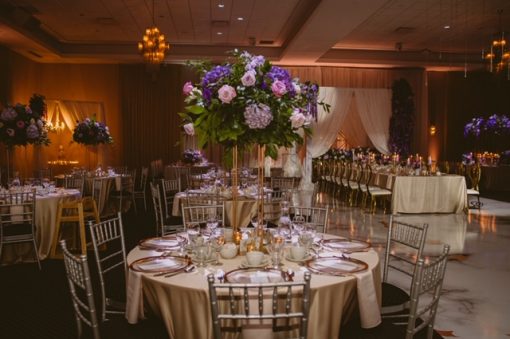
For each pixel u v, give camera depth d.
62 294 4.48
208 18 10.55
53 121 14.30
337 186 12.50
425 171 9.71
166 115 15.08
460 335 3.50
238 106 2.76
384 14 10.20
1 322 3.79
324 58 13.68
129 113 14.93
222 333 2.28
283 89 2.71
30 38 10.97
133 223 8.41
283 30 11.55
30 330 3.63
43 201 5.87
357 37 12.34
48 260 5.82
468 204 9.82
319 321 2.35
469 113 16.31
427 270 2.19
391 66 14.36
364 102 14.59
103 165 14.68
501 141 16.56
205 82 2.79
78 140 11.04
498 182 13.48
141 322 2.63
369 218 8.80
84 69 14.66
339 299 2.44
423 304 4.13
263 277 2.47
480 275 5.04
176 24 11.13
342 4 7.98
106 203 9.34
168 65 15.05
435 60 14.08
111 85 14.84
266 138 2.87
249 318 1.92
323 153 14.48
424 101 14.79
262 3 9.38
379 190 9.62
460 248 6.29
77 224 6.41
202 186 7.87
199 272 2.60
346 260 2.82
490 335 3.50
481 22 10.81
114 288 3.39
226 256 2.92
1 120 7.50
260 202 3.12
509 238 6.94
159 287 2.44
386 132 14.67
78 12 10.20
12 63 12.30
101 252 6.17
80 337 2.49
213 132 2.86
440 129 16.38
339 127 14.49
